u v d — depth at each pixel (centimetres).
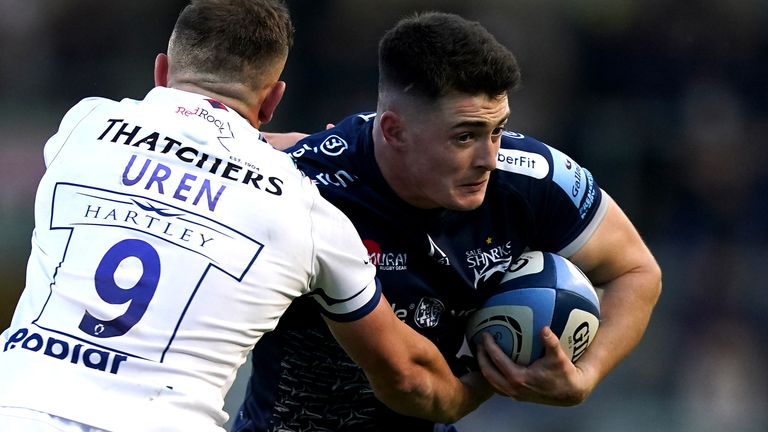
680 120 3953
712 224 3619
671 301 3294
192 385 1001
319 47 4156
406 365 1161
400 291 1248
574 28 4244
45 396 962
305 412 1323
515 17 4238
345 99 4100
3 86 4234
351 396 1309
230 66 1141
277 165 1094
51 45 4338
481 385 1319
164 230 1028
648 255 1388
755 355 3200
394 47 1156
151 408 975
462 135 1145
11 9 4350
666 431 3005
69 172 1077
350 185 1231
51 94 4253
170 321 1002
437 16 1162
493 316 1275
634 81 4175
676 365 3130
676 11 4234
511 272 1295
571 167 1316
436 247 1242
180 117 1098
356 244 1105
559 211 1301
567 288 1274
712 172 3744
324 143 1266
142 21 4388
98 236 1028
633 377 3059
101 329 991
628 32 4225
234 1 1150
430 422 1362
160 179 1055
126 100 1138
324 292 1104
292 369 1305
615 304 1359
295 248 1058
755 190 3753
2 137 4019
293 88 4103
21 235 3381
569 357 1284
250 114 1165
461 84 1123
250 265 1037
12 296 3145
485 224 1268
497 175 1265
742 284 3369
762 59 4184
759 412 3100
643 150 3844
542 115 4034
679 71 4166
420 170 1174
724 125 3938
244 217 1048
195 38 1143
